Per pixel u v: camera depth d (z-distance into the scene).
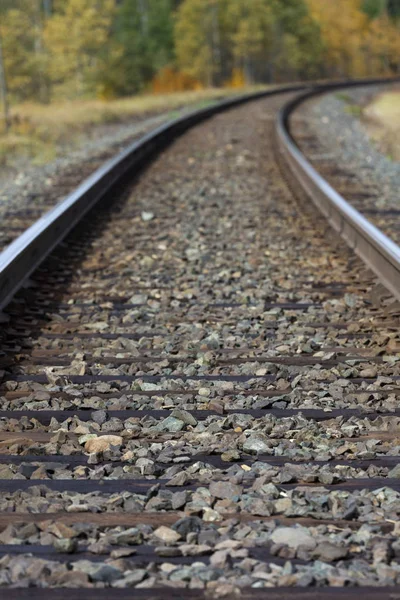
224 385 6.37
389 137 33.16
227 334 7.68
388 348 7.20
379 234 9.72
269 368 6.68
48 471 4.84
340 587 3.50
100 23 90.19
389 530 4.09
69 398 6.13
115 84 94.69
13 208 15.28
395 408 5.89
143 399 6.05
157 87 113.19
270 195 16.34
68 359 6.96
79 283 9.62
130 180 18.50
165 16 121.56
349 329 7.77
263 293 8.99
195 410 5.85
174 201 15.76
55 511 4.29
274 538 3.93
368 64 156.62
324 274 9.97
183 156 23.72
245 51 118.81
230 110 47.00
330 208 13.36
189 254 11.19
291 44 128.25
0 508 4.32
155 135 25.97
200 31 115.94
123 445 5.27
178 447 5.18
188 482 4.69
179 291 9.30
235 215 14.12
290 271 10.15
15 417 5.73
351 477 4.74
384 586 3.51
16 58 79.31
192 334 7.61
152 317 8.26
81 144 30.17
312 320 8.13
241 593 3.44
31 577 3.58
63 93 87.19
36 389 6.31
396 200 16.23
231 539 3.97
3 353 6.94
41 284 9.36
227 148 25.75
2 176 21.33
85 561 3.74
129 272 10.16
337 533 4.06
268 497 4.45
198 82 115.56
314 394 6.13
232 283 9.60
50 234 10.93
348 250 11.09
